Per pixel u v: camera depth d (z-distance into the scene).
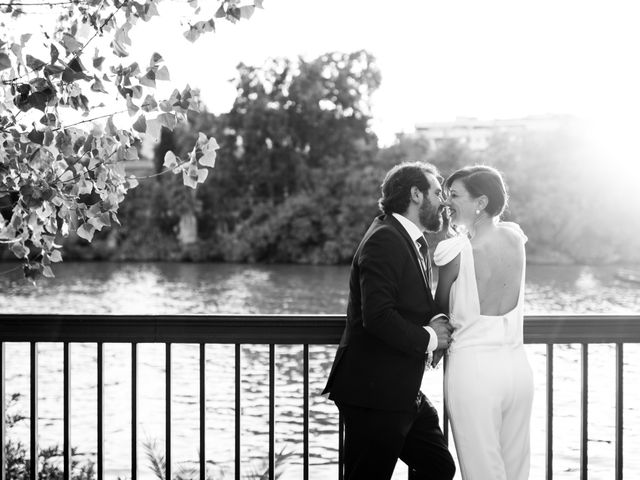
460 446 3.60
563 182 64.62
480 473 3.54
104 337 3.98
